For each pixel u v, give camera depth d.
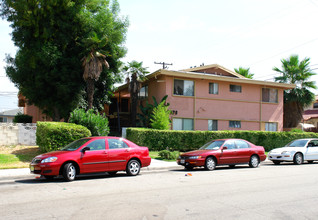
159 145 20.16
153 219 5.49
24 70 21.55
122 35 23.31
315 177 11.00
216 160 13.73
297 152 16.56
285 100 31.42
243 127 27.16
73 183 9.62
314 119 40.53
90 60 20.55
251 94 27.77
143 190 8.31
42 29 20.67
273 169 13.89
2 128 18.19
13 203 6.72
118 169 11.11
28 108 32.59
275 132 24.12
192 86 25.27
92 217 5.59
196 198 7.28
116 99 34.53
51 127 14.55
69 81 21.23
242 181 10.00
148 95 27.41
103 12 22.06
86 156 10.35
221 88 26.45
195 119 24.98
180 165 14.86
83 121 17.23
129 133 20.31
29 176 11.27
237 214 5.89
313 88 30.52
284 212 6.08
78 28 21.78
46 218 5.52
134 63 23.97
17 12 20.73
